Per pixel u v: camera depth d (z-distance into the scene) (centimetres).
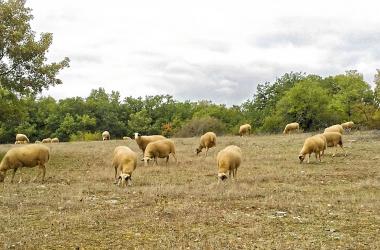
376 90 7231
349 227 1022
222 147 3108
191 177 1836
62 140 9725
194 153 2770
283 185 1625
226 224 1048
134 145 3588
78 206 1261
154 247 876
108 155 2800
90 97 11588
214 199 1359
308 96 6650
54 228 1022
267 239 926
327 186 1619
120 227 1030
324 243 896
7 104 2828
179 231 992
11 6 2722
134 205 1278
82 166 2297
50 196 1418
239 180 1736
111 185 1642
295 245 877
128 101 11694
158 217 1123
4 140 8969
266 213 1165
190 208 1201
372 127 5562
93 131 10275
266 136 4162
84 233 983
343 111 7569
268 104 9288
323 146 2314
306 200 1326
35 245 895
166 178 1809
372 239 922
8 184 1711
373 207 1226
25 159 1775
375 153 2588
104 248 877
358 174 1889
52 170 2147
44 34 2850
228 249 854
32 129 9256
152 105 11594
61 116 10019
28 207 1260
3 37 2650
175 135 7312
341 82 8188
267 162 2294
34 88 2816
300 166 2145
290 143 3269
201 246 873
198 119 7288
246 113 9800
